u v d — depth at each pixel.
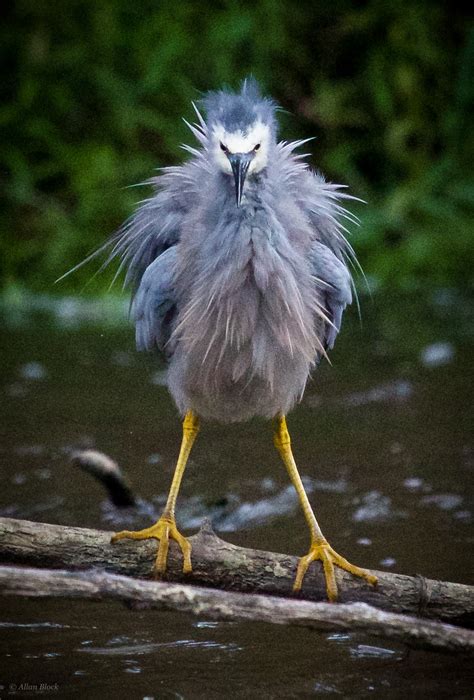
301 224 8.16
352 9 20.11
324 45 19.98
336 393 13.62
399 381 13.91
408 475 11.12
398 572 8.91
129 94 19.12
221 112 7.93
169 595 6.59
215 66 19.11
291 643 7.88
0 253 18.08
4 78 19.27
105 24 19.41
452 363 14.52
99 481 10.53
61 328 16.25
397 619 6.64
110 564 7.56
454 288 18.05
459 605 7.59
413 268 18.27
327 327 8.77
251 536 9.83
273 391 8.30
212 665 7.52
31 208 18.69
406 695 7.12
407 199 18.84
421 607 7.59
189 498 10.63
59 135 19.14
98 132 19.17
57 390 13.58
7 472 11.16
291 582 7.66
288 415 13.02
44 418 12.62
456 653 6.64
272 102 8.53
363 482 10.98
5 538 7.40
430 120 19.80
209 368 8.20
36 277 17.91
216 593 6.66
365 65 19.89
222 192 7.88
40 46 19.28
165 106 19.19
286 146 8.61
